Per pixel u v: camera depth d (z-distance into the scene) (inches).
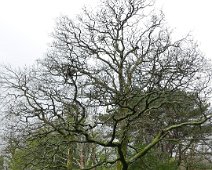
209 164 1247.5
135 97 810.2
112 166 1119.6
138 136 899.4
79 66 851.4
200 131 967.0
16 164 964.6
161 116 884.0
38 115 696.4
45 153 769.6
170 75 818.2
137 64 930.1
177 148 1160.8
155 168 893.2
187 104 820.0
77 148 1067.9
